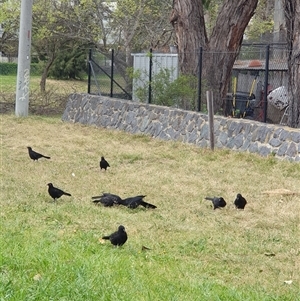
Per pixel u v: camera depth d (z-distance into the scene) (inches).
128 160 706.2
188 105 877.8
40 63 1833.2
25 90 1037.8
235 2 934.4
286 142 668.7
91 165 674.2
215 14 1528.1
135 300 261.6
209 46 944.3
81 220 439.5
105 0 1370.6
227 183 592.4
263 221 454.9
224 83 919.0
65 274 283.3
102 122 944.3
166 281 300.4
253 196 541.0
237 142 724.7
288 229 439.8
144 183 586.2
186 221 454.3
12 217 437.4
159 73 908.0
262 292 303.9
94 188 558.6
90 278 278.7
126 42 1348.4
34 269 293.7
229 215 477.4
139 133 860.0
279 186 574.9
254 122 725.3
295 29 733.9
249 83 983.6
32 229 402.6
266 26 1525.6
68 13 1376.7
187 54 934.4
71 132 897.5
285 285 322.0
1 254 307.7
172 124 818.2
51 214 448.8
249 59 1012.5
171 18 965.8
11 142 801.6
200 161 687.1
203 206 503.2
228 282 322.7
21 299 244.7
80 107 1010.1
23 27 1023.6
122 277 293.9
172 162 693.3
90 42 1412.4
